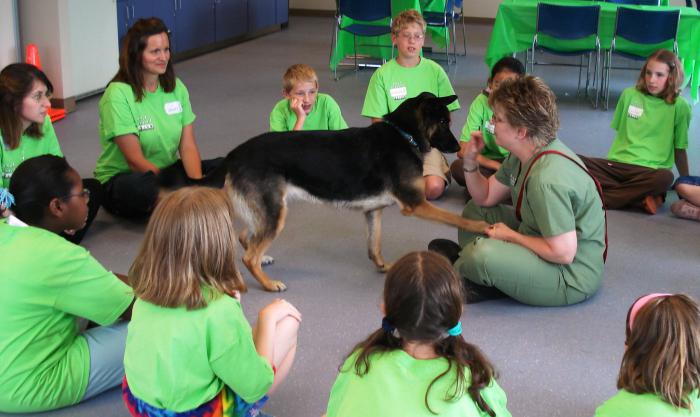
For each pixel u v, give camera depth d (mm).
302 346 2572
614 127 4207
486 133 4008
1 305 2004
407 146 2945
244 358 1756
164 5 7516
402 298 1431
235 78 7258
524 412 2229
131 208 3631
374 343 1487
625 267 3244
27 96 3021
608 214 3895
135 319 1735
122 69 3629
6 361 2033
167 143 3773
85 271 2055
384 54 7848
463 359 1450
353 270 3209
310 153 2887
